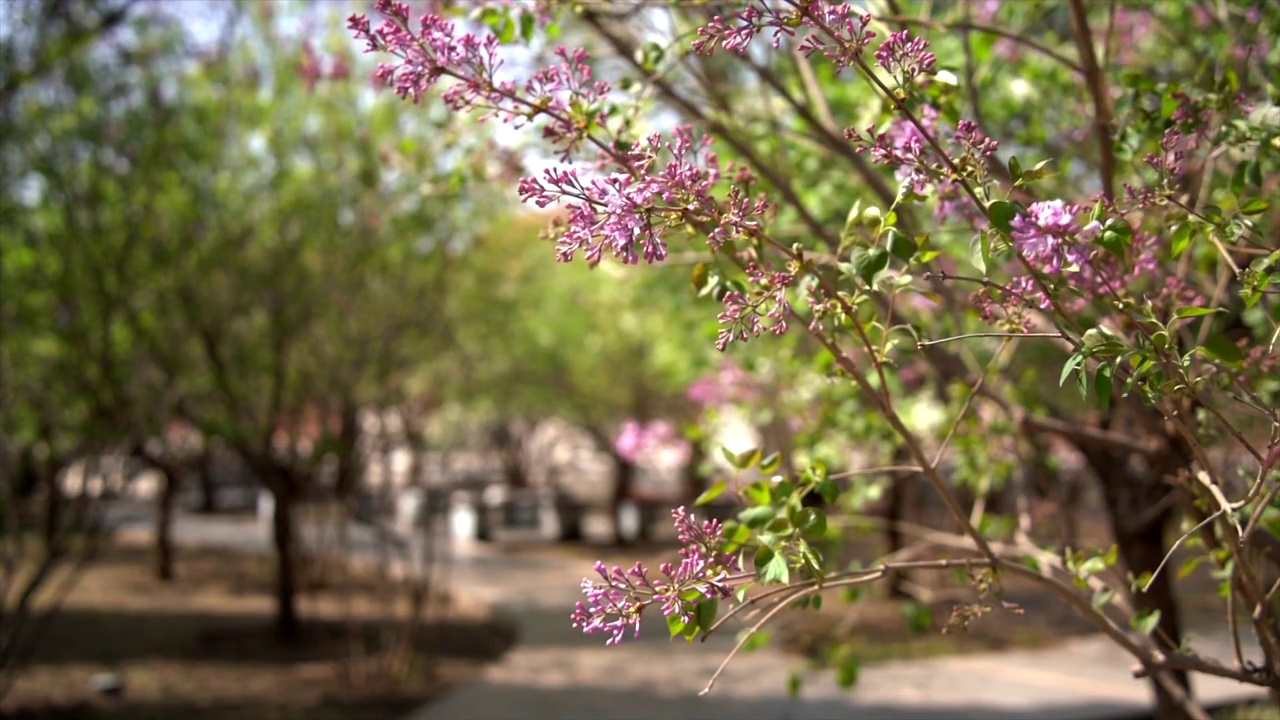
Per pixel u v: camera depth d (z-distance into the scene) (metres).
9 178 7.77
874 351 2.29
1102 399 1.96
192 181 9.00
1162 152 2.30
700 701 9.47
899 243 2.12
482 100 2.57
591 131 2.51
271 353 10.38
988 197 2.10
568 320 17.16
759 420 6.46
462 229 10.87
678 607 2.01
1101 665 10.52
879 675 10.16
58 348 8.05
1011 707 9.02
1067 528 5.06
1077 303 2.69
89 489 7.87
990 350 4.89
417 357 12.20
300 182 10.13
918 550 4.33
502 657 11.52
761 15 2.00
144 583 16.06
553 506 23.50
